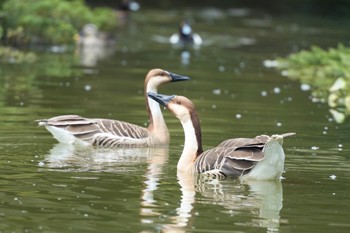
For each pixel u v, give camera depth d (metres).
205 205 11.45
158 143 16.03
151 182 12.73
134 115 18.56
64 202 11.43
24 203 11.34
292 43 35.16
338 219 10.95
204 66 28.05
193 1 52.19
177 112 13.80
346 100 21.45
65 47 31.91
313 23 43.00
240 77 25.62
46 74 24.48
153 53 31.30
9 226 10.36
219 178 13.01
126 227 10.40
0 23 30.55
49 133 16.28
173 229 10.36
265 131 17.00
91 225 10.45
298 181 12.95
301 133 16.91
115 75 25.00
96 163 14.05
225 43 35.06
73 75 24.56
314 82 25.02
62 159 14.21
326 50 33.00
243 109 19.84
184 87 23.23
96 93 21.42
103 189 12.20
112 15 40.22
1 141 15.31
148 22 42.12
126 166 13.88
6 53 28.20
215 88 23.22
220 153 13.20
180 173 13.43
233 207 11.44
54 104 19.44
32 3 32.69
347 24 42.97
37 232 10.16
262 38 36.69
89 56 29.58
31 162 13.83
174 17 44.56
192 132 13.76
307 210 11.35
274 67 28.28
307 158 14.50
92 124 15.93
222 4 51.31
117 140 15.75
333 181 12.92
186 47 33.59
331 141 16.09
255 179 12.90
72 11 35.91
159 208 11.27
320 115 19.27
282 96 22.12
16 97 20.20
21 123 17.02
